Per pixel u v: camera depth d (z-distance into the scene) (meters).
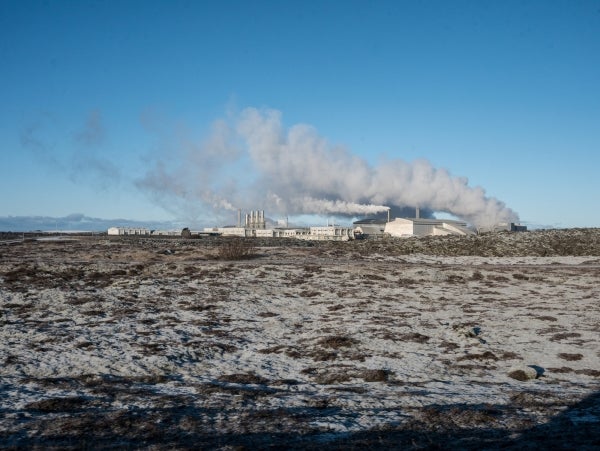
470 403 15.95
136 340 25.23
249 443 12.28
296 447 11.97
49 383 18.14
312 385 18.78
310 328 28.81
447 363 21.77
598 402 15.89
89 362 21.47
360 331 27.64
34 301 34.19
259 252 67.44
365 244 82.75
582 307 34.47
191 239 107.94
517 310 33.66
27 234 142.38
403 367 21.22
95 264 47.25
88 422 13.70
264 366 21.52
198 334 27.00
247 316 31.94
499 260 65.31
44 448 11.84
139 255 58.81
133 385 18.39
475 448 11.91
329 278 45.09
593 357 22.36
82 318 30.16
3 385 17.97
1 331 26.47
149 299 35.88
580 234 83.19
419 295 39.38
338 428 13.53
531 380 19.27
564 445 12.02
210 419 14.20
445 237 88.12
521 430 13.28
